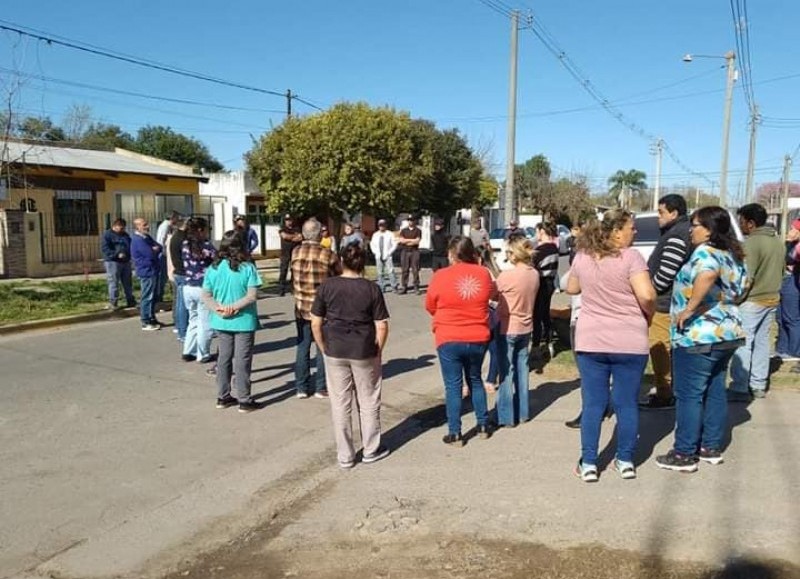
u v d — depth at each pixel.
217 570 3.63
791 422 5.64
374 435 5.07
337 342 4.91
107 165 24.14
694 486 4.41
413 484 4.62
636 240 10.11
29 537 3.98
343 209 24.52
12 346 9.51
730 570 3.40
